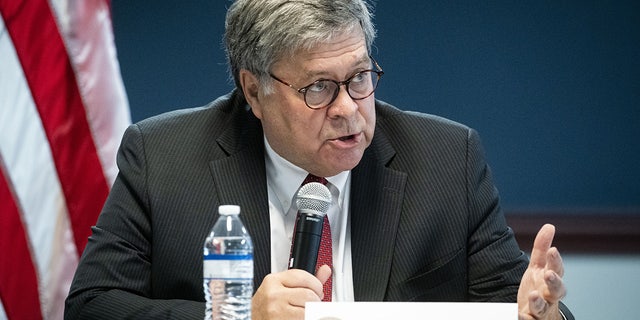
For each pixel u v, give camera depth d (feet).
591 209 41.55
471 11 41.39
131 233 17.94
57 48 24.56
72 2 24.79
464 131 19.36
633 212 41.50
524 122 41.55
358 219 18.04
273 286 14.29
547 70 41.57
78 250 24.48
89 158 24.71
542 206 41.60
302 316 14.11
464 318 12.96
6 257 23.71
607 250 40.98
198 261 17.62
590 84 41.65
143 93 41.57
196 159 18.48
